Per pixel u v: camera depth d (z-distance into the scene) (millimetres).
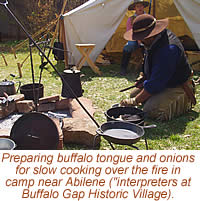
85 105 4270
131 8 6879
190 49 8375
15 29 13805
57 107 4445
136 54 7355
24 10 13594
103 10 6922
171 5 8383
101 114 4098
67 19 7004
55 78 6426
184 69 3744
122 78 6418
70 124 3312
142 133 2359
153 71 3537
